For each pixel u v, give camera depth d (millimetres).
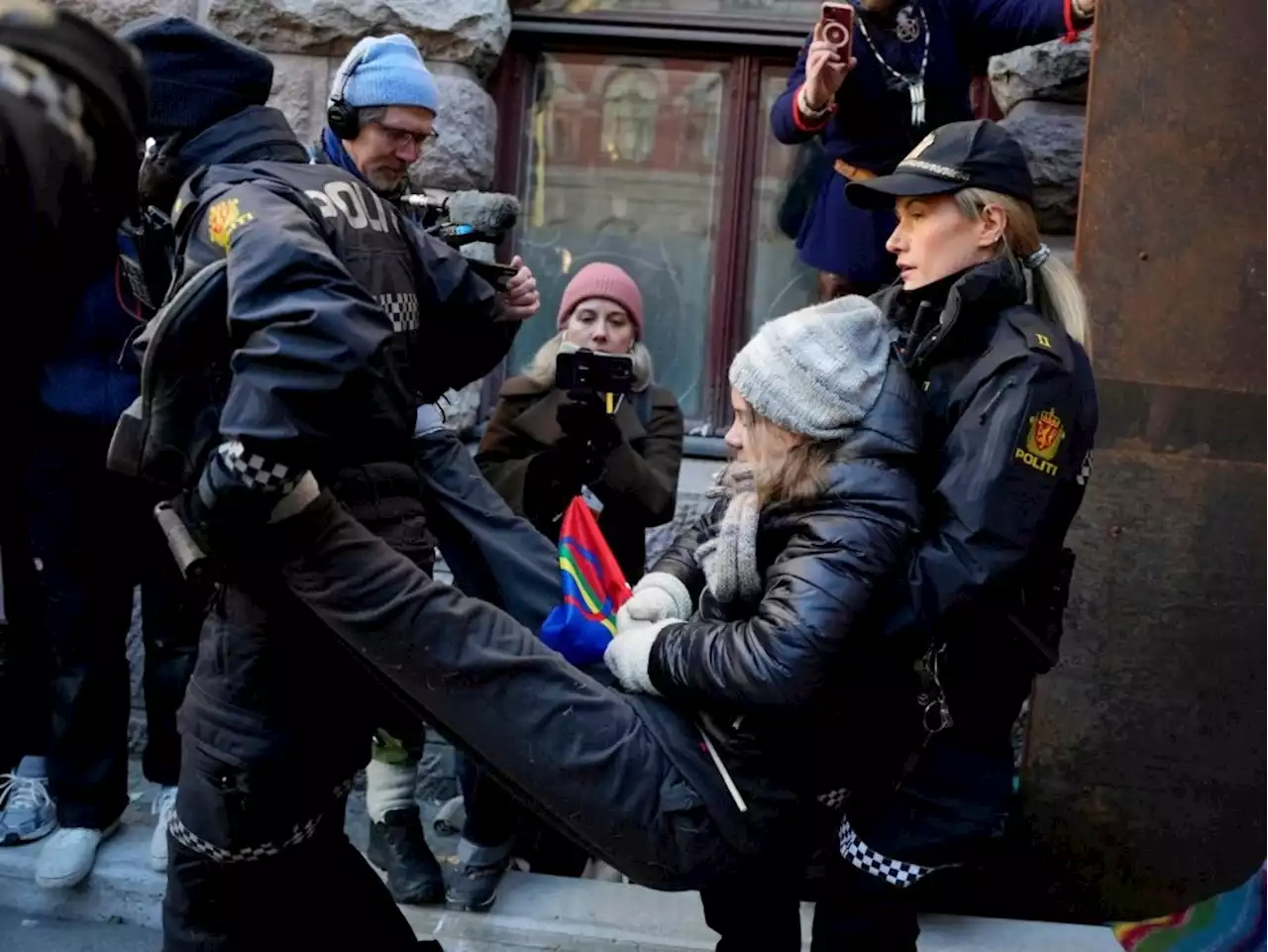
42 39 1221
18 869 3154
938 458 2006
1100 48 3137
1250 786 3178
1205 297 3158
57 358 2979
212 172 2035
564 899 3033
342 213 2084
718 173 4023
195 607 3143
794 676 1807
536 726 1863
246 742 2045
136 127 1302
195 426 1910
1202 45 3125
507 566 2340
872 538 1855
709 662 1855
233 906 2170
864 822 2182
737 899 2291
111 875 3113
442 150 3676
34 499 3045
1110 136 3160
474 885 2957
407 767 3010
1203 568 3188
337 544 1884
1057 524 2008
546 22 3947
